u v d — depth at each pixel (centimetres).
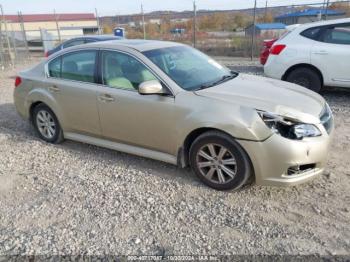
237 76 456
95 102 443
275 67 764
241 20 2073
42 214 341
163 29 2147
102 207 346
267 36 1719
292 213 324
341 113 626
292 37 749
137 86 407
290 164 329
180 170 418
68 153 490
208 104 358
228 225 311
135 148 431
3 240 305
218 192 366
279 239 290
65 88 474
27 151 505
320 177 388
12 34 1834
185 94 374
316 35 720
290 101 360
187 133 370
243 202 345
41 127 536
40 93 507
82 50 464
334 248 276
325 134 345
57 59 495
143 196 363
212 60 486
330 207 331
